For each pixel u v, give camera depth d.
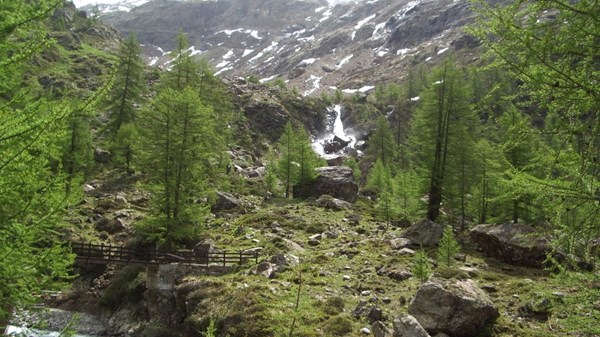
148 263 25.47
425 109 35.47
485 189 34.38
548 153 6.69
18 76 6.68
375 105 118.00
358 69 198.38
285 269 23.81
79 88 78.06
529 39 5.43
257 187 52.16
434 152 35.31
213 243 29.33
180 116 29.73
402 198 42.28
